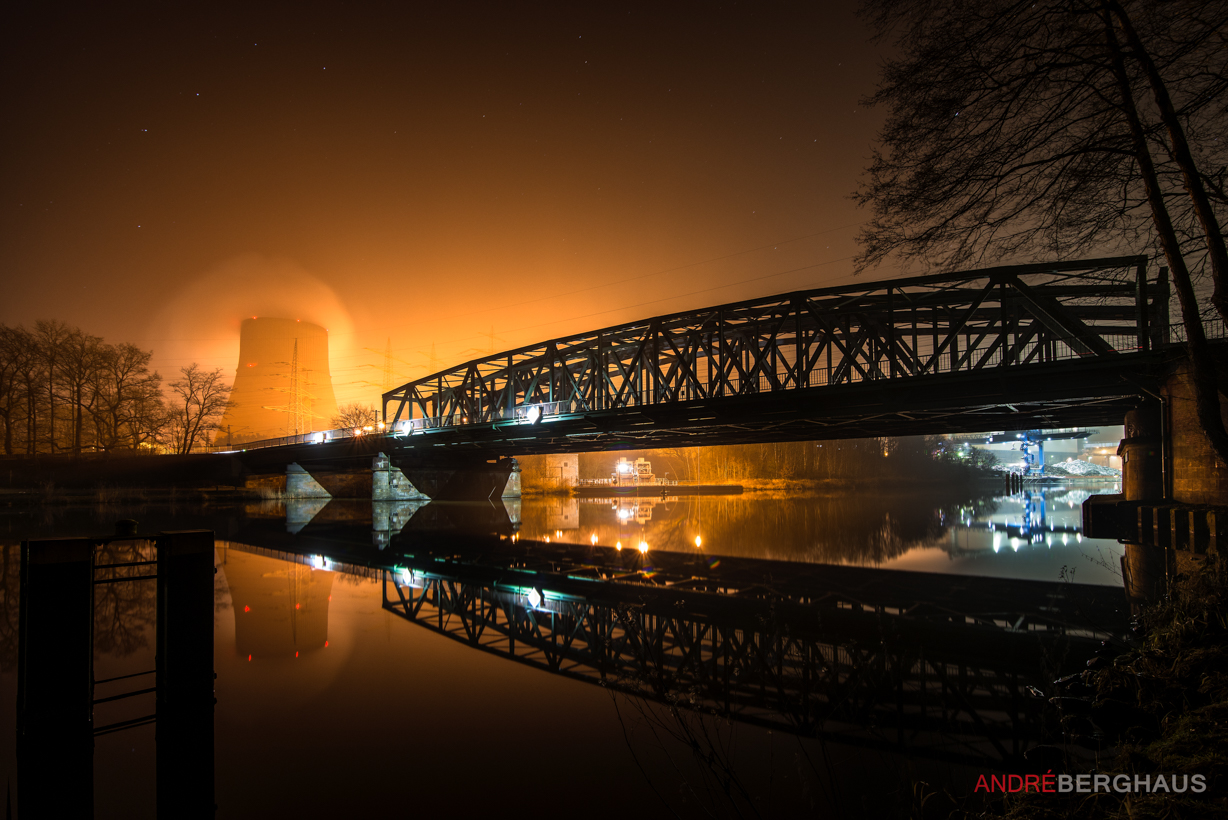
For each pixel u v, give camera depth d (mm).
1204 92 10094
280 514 48281
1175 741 5652
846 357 26609
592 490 104688
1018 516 45000
